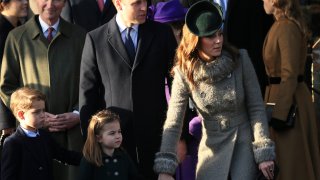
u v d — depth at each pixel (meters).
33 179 21.61
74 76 25.03
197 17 20.28
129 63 22.62
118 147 21.36
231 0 28.58
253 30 28.48
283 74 23.83
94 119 20.97
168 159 20.38
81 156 22.59
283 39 24.05
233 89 20.31
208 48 20.27
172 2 24.39
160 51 22.81
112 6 28.05
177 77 20.81
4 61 25.25
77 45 25.17
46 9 24.86
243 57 20.59
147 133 22.62
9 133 25.36
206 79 20.28
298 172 24.47
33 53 25.08
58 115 24.61
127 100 22.55
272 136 24.56
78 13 28.11
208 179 20.62
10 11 27.00
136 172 21.47
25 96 21.70
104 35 22.95
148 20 23.19
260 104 20.55
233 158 20.48
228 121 20.56
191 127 22.48
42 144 21.97
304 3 32.16
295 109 24.00
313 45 29.81
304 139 24.42
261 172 20.22
